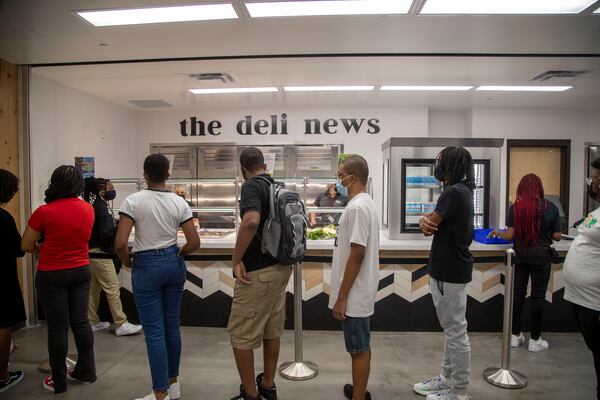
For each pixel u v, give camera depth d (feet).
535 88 16.76
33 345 11.34
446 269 7.61
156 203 7.63
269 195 7.35
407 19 9.81
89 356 9.12
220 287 12.42
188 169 21.80
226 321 12.47
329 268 12.12
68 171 8.34
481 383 9.16
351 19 9.81
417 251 11.89
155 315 7.68
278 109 21.29
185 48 11.90
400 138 12.40
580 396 8.64
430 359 10.37
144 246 7.57
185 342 11.46
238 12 9.38
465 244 7.57
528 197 10.63
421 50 12.12
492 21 9.91
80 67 13.51
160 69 13.91
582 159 21.15
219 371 9.77
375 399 8.51
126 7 9.09
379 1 8.85
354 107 21.12
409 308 12.06
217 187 21.26
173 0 8.73
